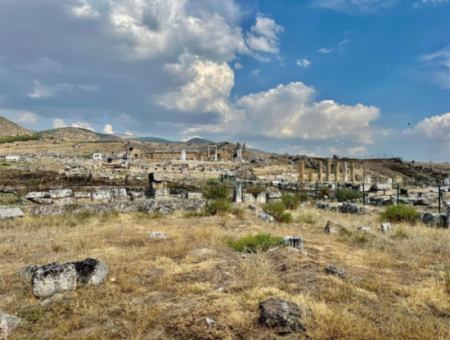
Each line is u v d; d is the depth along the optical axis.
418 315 4.70
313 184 39.88
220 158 102.00
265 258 7.45
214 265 6.95
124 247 8.97
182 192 27.89
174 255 7.91
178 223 13.74
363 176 60.28
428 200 21.88
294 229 12.76
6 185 27.66
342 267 7.10
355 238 10.54
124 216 15.60
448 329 4.19
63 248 8.59
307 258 7.66
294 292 5.44
